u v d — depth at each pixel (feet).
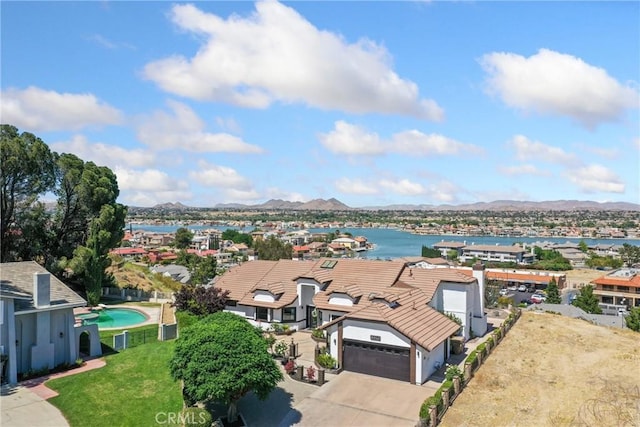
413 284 141.08
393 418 87.04
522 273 429.79
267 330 146.41
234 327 89.35
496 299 231.30
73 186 190.39
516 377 107.24
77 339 113.39
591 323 166.71
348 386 102.32
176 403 89.30
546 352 126.62
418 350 103.65
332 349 114.73
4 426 78.38
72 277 196.44
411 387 101.86
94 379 100.07
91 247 184.34
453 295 140.87
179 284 256.52
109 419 82.74
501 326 143.33
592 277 493.36
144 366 107.96
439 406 86.07
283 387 101.45
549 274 422.00
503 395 96.84
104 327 152.25
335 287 144.46
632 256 595.88
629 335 145.59
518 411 89.20
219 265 531.50
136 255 527.81
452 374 101.81
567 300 352.08
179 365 82.48
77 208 196.44
